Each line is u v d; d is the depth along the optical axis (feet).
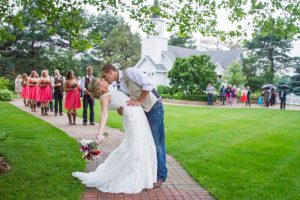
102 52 169.78
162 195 16.19
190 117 52.19
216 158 23.73
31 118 41.14
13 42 131.13
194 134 34.45
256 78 152.87
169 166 21.54
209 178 18.76
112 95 16.61
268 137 35.06
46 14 25.85
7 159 21.04
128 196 15.81
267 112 71.87
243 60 161.58
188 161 22.49
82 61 169.37
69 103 37.91
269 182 18.66
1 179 17.04
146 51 141.49
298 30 25.91
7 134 24.09
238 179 18.86
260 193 16.66
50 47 137.39
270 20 26.22
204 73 100.94
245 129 40.57
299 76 139.23
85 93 38.14
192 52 158.61
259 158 24.52
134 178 16.01
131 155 16.08
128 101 16.61
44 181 16.96
